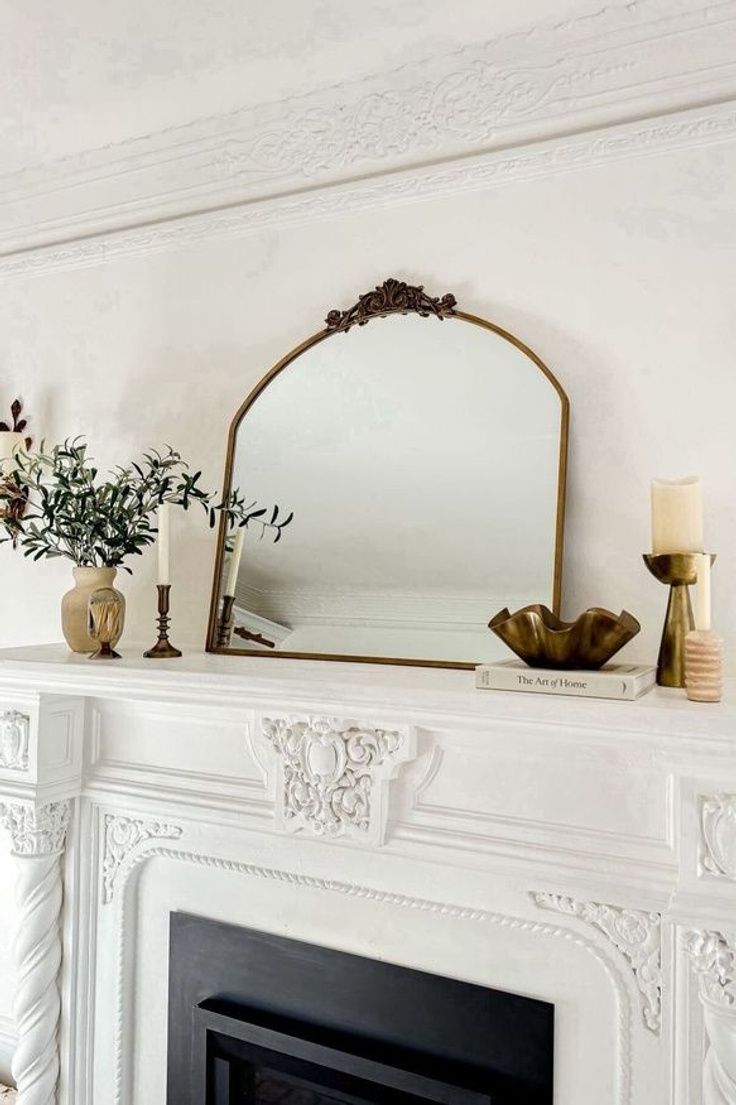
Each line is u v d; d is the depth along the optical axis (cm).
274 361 217
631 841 157
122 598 200
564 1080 165
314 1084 188
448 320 194
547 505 179
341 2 176
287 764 181
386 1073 177
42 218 254
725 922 138
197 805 198
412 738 168
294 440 208
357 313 202
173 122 225
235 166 224
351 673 174
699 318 171
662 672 155
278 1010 194
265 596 205
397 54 195
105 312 242
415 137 202
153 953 214
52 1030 216
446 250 197
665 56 177
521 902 168
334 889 188
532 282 187
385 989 182
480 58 193
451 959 177
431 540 190
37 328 253
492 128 194
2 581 253
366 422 200
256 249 221
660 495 151
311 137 214
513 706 144
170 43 191
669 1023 155
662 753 142
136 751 212
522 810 166
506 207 191
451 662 182
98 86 208
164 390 232
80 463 215
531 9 179
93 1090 216
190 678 175
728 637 165
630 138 178
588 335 181
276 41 190
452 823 171
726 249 170
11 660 197
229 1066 199
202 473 224
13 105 216
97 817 220
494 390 187
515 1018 169
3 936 246
